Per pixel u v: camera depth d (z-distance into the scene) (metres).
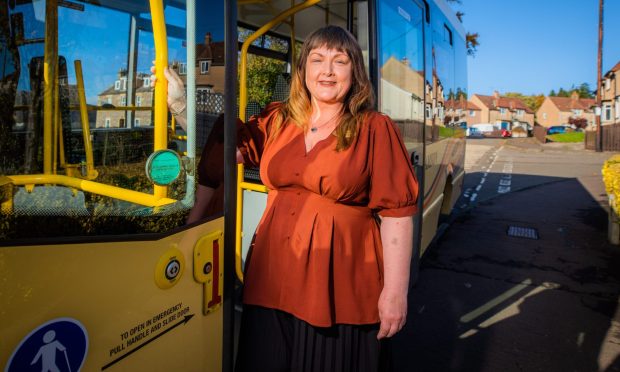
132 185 1.21
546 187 11.66
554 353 3.42
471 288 4.70
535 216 8.12
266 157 1.85
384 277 1.70
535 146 28.27
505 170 15.66
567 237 6.66
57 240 1.00
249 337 1.86
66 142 1.10
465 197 10.25
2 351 0.92
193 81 1.38
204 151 1.42
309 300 1.68
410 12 3.85
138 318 1.18
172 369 1.32
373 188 1.70
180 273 1.31
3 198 0.98
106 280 1.10
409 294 4.51
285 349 1.81
